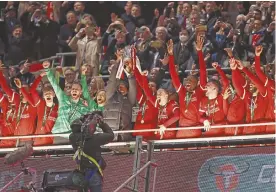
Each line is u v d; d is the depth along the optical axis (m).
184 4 33.25
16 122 27.02
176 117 25.28
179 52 30.92
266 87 24.81
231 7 35.25
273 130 24.44
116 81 25.98
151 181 24.09
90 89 27.09
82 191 21.69
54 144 26.25
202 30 30.56
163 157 24.33
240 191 23.50
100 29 35.28
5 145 27.14
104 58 31.78
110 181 24.59
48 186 21.97
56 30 35.03
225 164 23.80
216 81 25.27
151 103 25.81
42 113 26.69
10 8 35.91
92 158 21.56
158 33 31.34
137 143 23.52
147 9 36.44
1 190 24.75
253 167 23.55
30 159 25.48
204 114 25.19
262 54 30.44
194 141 24.70
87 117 21.88
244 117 24.95
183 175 24.03
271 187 23.20
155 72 29.14
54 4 36.00
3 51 34.84
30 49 34.66
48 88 26.73
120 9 36.41
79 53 32.06
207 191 23.77
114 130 25.36
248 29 31.19
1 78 27.28
